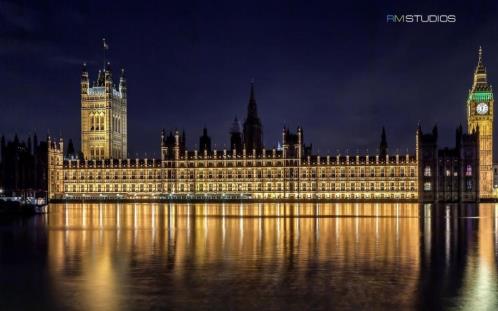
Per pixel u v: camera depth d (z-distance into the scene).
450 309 35.28
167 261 53.50
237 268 49.34
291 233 83.00
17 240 74.56
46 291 40.59
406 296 38.59
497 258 55.25
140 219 123.88
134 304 36.84
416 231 87.06
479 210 178.12
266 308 35.78
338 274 46.31
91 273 47.34
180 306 36.34
